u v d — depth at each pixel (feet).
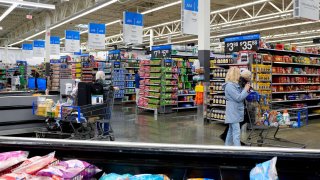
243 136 24.50
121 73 50.75
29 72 73.20
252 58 27.07
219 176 4.62
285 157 4.40
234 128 17.72
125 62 51.67
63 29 82.74
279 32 78.84
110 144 4.91
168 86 39.34
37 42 79.30
